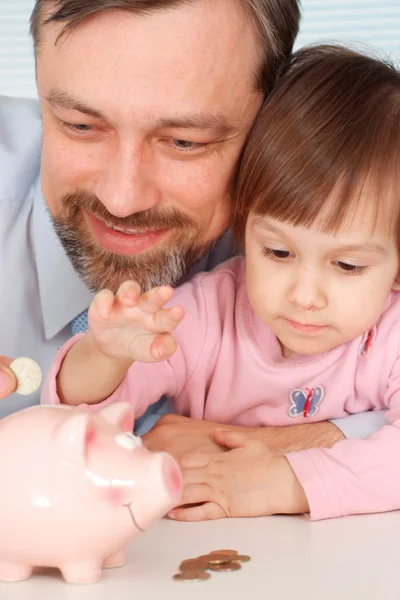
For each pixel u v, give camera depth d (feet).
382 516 4.17
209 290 5.25
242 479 4.19
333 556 3.44
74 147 4.82
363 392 5.08
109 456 3.10
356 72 4.93
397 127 4.70
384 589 3.05
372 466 4.23
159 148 4.75
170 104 4.53
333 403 5.09
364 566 3.32
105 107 4.51
